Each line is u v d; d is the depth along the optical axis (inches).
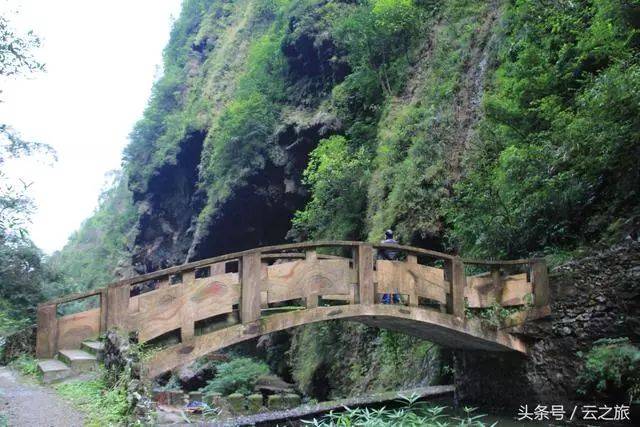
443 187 589.0
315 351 709.3
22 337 312.2
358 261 318.0
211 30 1892.2
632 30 374.9
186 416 400.8
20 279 729.6
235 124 1046.4
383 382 552.4
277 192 1032.8
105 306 259.9
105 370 239.8
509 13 615.8
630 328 318.7
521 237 414.9
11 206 538.0
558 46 477.1
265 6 1656.0
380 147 754.8
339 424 221.6
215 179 1184.8
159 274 265.3
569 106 420.2
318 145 894.4
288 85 1109.1
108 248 2123.5
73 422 190.9
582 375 324.8
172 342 275.6
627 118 340.5
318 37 1011.9
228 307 278.8
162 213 1567.4
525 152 410.0
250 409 536.7
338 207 784.9
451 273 349.7
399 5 843.4
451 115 648.4
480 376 402.9
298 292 298.4
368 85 895.1
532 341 360.8
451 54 736.3
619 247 332.5
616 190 361.4
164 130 1683.1
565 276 352.5
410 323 341.4
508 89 512.1
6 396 222.4
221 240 1135.0
